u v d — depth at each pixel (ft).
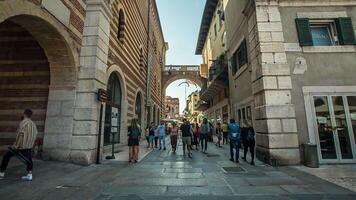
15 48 29.73
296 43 30.50
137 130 30.35
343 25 30.76
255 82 32.32
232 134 30.40
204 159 32.14
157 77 107.04
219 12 67.05
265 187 17.85
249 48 36.68
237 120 45.93
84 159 27.02
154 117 96.94
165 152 40.63
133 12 55.42
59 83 28.35
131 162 29.30
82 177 20.93
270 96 28.94
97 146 29.30
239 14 42.47
